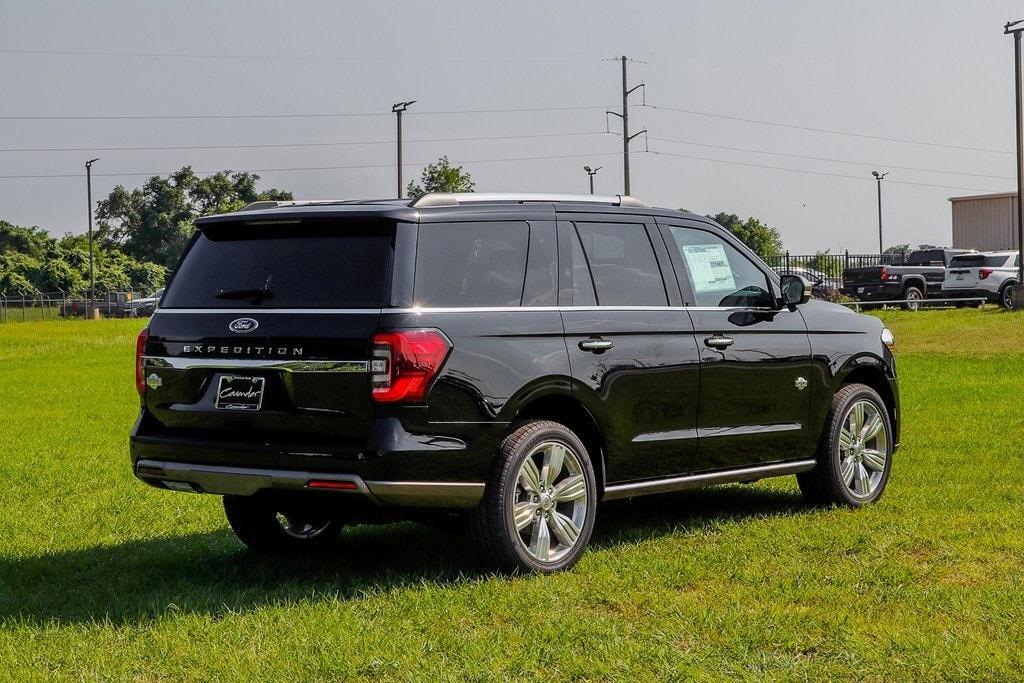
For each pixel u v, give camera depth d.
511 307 6.65
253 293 6.50
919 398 15.35
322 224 6.52
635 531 7.73
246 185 117.69
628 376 7.10
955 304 38.56
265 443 6.32
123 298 68.19
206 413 6.54
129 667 5.08
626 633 5.42
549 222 7.00
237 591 6.36
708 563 6.72
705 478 7.66
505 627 5.53
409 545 7.68
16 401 18.33
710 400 7.59
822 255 47.78
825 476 8.39
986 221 50.09
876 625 5.45
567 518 6.75
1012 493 8.75
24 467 11.16
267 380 6.37
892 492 8.95
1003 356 21.12
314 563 7.16
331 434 6.22
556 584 6.33
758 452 7.95
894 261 47.84
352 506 6.50
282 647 5.27
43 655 5.24
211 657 5.16
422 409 6.16
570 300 6.95
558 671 4.89
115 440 13.35
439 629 5.52
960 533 7.35
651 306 7.37
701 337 7.57
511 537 6.45
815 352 8.29
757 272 8.20
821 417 8.34
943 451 10.86
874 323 8.95
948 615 5.62
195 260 6.84
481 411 6.36
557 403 6.88
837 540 7.24
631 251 7.41
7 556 7.37
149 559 7.23
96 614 5.92
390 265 6.28
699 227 7.92
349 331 6.19
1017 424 12.55
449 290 6.41
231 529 8.23
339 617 5.71
